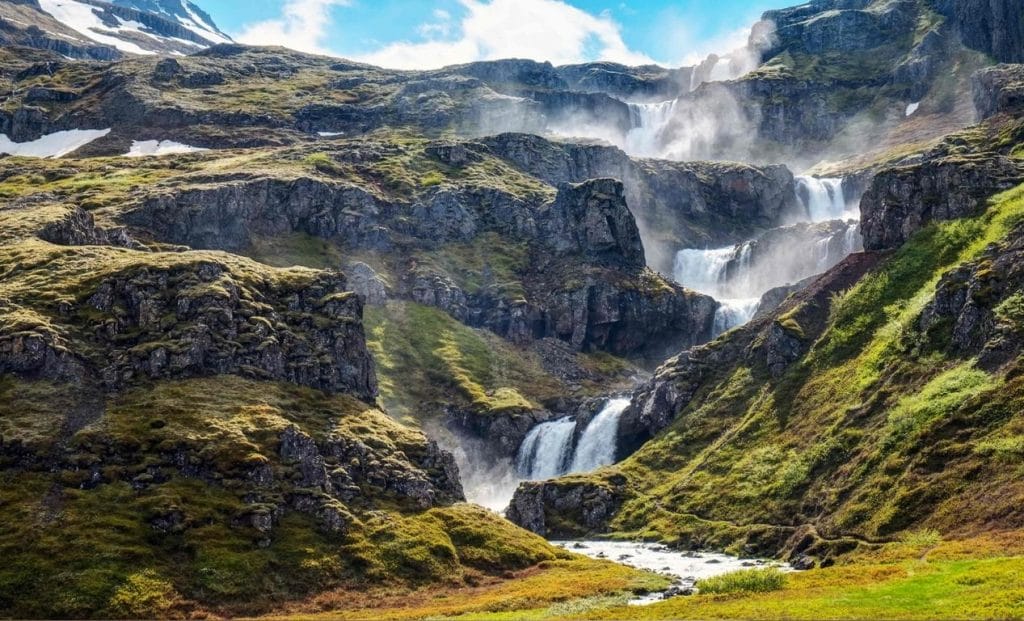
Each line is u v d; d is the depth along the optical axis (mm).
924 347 139375
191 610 96875
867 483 121562
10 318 132625
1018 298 128375
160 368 134875
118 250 168250
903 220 175125
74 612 91750
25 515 103188
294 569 107875
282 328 155375
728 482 149750
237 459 119625
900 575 84812
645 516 157375
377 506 126938
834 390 150500
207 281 153000
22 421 117438
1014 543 89938
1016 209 154625
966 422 116875
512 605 99812
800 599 79938
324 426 139250
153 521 107188
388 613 99125
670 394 190750
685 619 76625
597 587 106812
